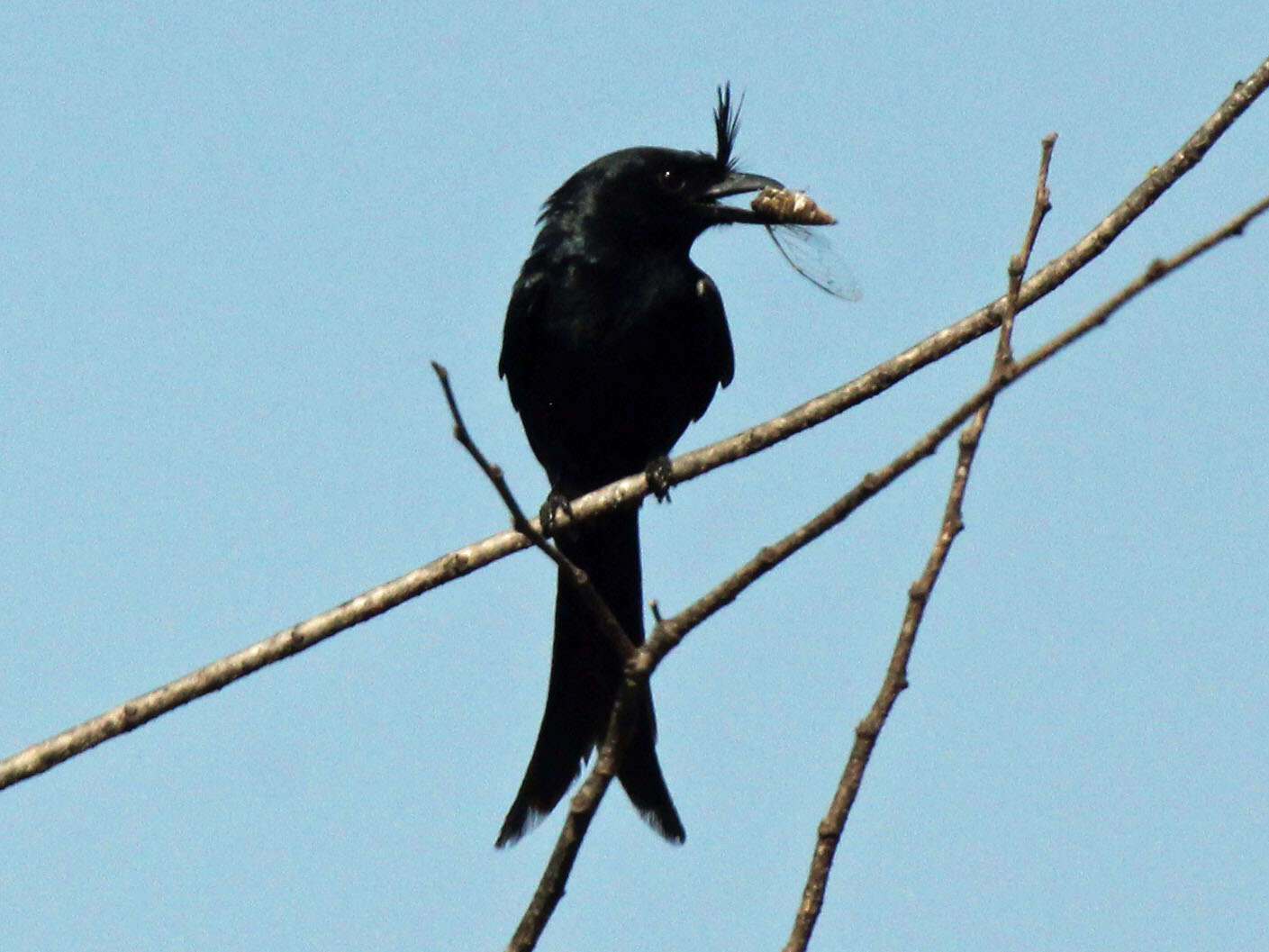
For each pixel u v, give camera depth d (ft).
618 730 22.45
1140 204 31.45
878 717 21.07
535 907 22.16
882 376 33.65
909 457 21.12
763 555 21.94
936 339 33.22
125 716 33.04
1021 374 20.18
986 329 32.65
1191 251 19.01
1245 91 30.66
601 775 22.34
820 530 21.67
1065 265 32.17
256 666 33.53
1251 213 18.69
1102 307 19.57
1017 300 24.16
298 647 33.60
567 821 22.27
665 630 22.26
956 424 20.67
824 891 20.53
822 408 33.71
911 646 21.35
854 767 20.93
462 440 22.22
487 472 22.31
